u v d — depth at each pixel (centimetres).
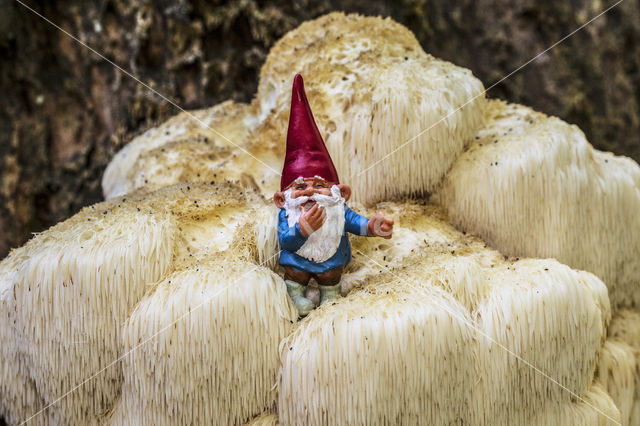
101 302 36
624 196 41
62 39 53
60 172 53
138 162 45
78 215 40
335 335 35
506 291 36
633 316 43
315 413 35
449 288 36
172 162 44
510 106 44
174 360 35
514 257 40
